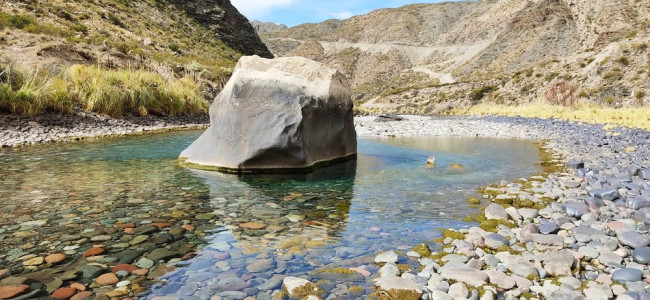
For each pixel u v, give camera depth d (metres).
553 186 6.30
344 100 9.01
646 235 3.64
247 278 3.02
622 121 20.19
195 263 3.28
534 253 3.48
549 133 16.45
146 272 3.08
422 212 4.92
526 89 53.00
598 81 42.62
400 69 161.62
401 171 7.75
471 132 17.14
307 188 6.19
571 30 113.50
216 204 5.14
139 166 7.66
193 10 59.91
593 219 4.40
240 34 64.94
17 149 9.44
